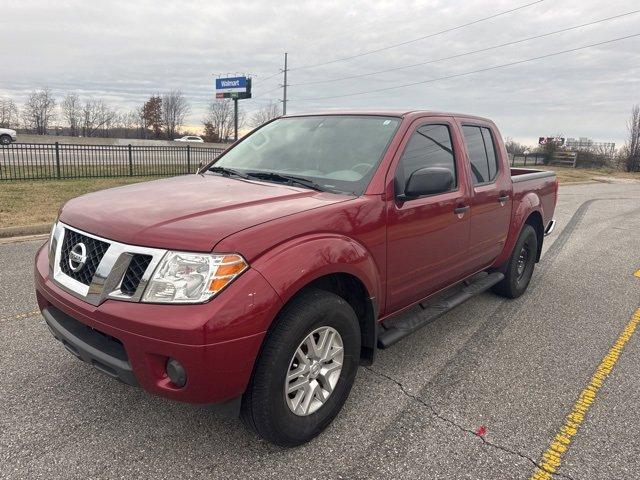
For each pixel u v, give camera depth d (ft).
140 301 7.43
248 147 13.34
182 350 7.16
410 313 12.59
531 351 13.60
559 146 155.63
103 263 7.87
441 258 12.28
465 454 8.96
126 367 7.72
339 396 9.52
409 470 8.48
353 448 9.01
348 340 9.39
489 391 11.29
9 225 25.94
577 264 23.95
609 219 39.88
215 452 8.71
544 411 10.53
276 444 8.67
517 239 16.71
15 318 14.12
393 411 10.27
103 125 257.55
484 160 14.76
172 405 10.09
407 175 11.03
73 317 8.21
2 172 50.88
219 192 9.85
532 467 8.69
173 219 8.09
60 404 10.00
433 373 12.07
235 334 7.32
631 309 17.40
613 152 164.86
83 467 8.20
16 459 8.32
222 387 7.48
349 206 9.40
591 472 8.61
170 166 65.82
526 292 19.02
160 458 8.51
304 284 8.13
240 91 165.89
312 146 11.97
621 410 10.68
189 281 7.34
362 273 9.37
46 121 247.09
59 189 39.58
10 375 11.05
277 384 8.09
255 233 7.82
